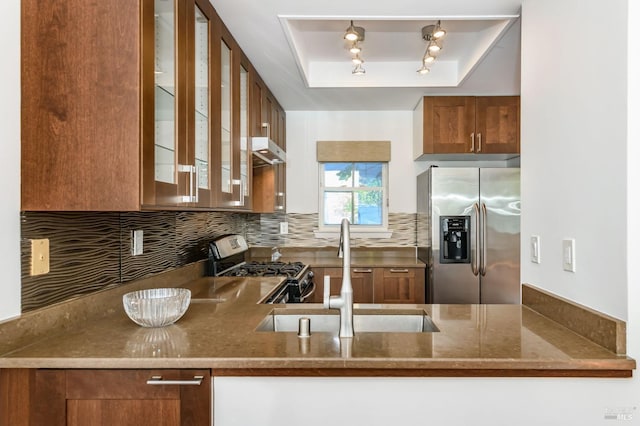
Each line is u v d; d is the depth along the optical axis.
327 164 4.16
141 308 1.38
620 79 1.15
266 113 3.13
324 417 1.12
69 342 1.25
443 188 3.34
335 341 1.25
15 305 1.19
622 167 1.14
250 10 1.97
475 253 3.29
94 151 1.23
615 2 1.17
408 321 1.70
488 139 3.52
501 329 1.38
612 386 1.10
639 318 1.11
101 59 1.23
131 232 1.80
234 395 1.12
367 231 4.03
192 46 1.64
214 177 1.91
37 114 1.24
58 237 1.36
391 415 1.12
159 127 1.41
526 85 1.78
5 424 1.13
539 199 1.65
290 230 4.08
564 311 1.41
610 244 1.19
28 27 1.23
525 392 1.11
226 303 1.84
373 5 1.92
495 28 2.31
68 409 1.12
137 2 1.22
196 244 2.61
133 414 1.12
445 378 1.11
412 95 3.50
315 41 2.81
